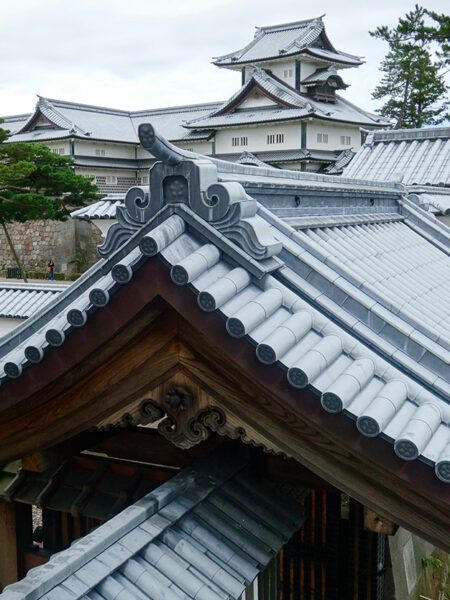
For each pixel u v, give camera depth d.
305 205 5.50
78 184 29.70
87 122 47.59
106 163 46.38
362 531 5.45
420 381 3.05
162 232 2.77
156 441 4.23
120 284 2.90
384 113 49.53
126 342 3.15
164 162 2.93
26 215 30.16
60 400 3.43
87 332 3.04
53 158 29.58
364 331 3.24
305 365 2.65
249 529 3.23
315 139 41.69
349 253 5.28
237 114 44.25
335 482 3.02
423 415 2.70
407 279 5.66
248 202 3.06
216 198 2.93
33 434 3.58
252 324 2.71
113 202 15.13
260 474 3.68
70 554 2.57
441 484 2.57
